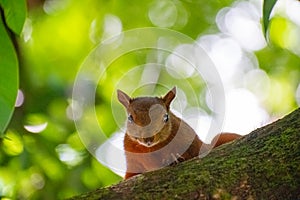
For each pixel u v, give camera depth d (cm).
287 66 1245
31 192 876
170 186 386
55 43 1064
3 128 402
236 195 379
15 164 866
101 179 886
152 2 1192
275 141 409
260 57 1271
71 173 878
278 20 1181
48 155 862
